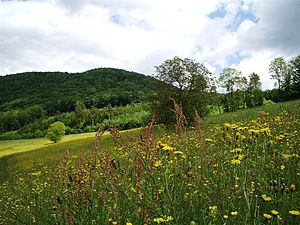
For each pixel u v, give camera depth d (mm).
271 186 4148
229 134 6785
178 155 4578
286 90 81500
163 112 31594
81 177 3807
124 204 3881
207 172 4809
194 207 3832
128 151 3689
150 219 3566
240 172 4695
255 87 78000
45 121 95125
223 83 78125
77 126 87562
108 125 3826
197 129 4988
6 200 7445
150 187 4148
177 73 33062
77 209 3672
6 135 91500
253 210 3723
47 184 7516
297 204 3688
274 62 81375
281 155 5449
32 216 4805
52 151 44844
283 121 9633
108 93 115875
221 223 3578
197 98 32094
